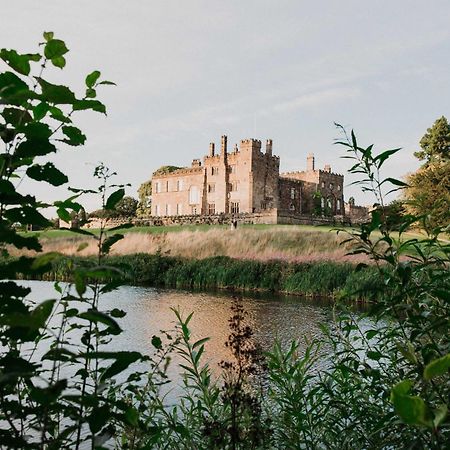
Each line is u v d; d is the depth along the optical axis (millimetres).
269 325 11469
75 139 1759
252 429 2391
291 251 24391
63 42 1642
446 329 2342
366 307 13023
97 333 1965
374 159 2375
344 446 2756
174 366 6824
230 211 58406
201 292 20328
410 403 916
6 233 1417
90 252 18312
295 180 64438
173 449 2996
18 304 1507
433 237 2539
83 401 1373
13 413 1591
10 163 1565
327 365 5629
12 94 1528
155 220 49938
